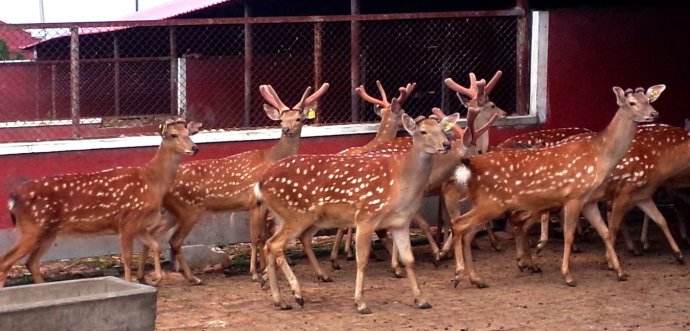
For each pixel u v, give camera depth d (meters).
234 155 10.67
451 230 10.38
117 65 13.66
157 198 9.70
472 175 9.73
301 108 10.24
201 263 10.54
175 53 13.55
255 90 13.41
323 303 9.30
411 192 8.84
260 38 13.45
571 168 9.67
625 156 10.33
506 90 12.64
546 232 10.92
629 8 12.77
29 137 12.08
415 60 13.11
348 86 12.95
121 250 10.27
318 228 9.84
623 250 11.21
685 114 13.24
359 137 11.70
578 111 12.52
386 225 8.98
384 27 13.06
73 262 10.98
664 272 10.28
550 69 12.38
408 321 8.73
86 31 14.28
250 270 10.46
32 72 14.03
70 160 10.71
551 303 9.23
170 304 9.34
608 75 12.66
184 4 17.72
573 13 12.44
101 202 9.49
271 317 8.90
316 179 8.98
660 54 13.02
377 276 10.27
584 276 10.14
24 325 7.42
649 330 8.49
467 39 12.83
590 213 10.12
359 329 8.53
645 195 10.55
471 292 9.61
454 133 9.89
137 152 10.92
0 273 9.36
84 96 14.35
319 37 11.49
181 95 12.86
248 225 11.31
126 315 7.70
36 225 9.36
